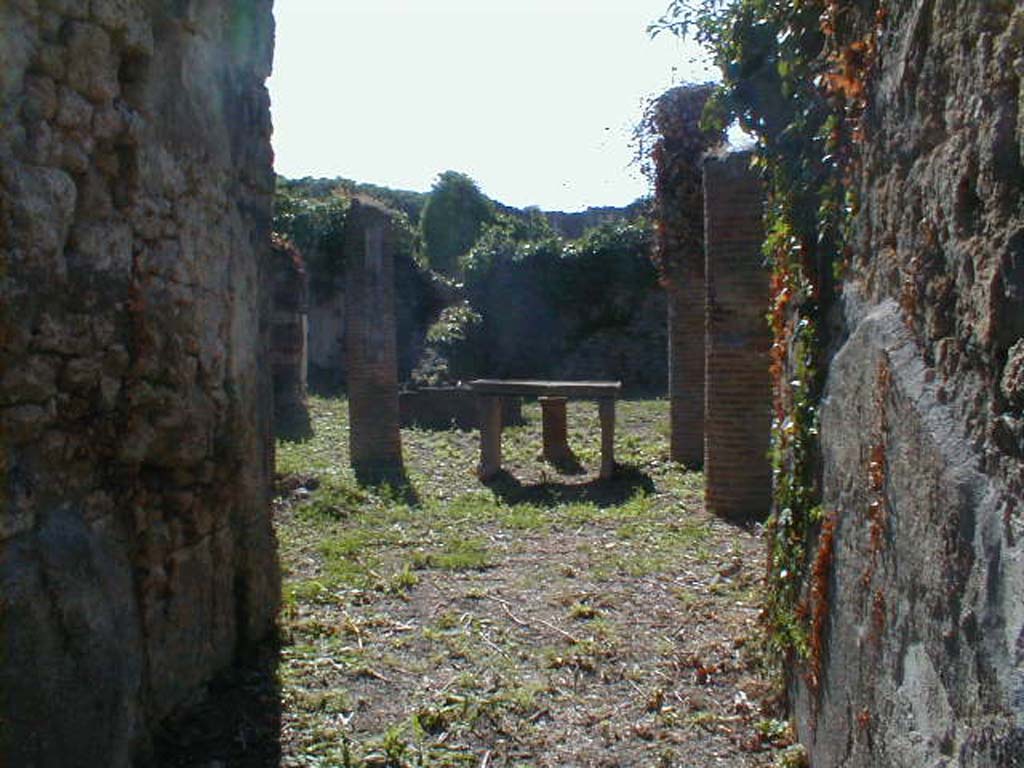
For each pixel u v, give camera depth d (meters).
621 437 15.70
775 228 4.87
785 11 4.44
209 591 5.22
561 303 27.84
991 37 2.32
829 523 3.90
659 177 12.45
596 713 5.01
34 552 3.54
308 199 29.42
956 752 2.47
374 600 7.04
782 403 4.91
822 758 3.95
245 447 5.66
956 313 2.59
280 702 5.09
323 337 26.95
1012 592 2.17
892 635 3.04
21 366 3.57
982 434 2.42
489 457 12.62
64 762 3.51
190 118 4.98
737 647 5.84
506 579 7.66
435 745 4.67
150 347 4.50
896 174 3.12
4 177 3.45
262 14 6.00
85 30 3.97
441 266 33.06
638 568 7.77
